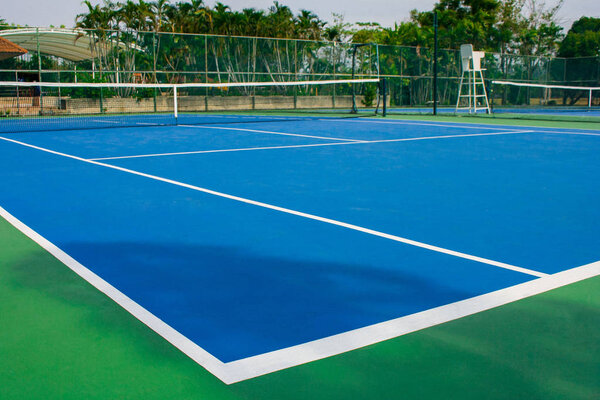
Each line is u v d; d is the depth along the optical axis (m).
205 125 20.67
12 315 3.58
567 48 49.94
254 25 45.41
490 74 41.12
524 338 3.22
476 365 2.91
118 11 38.00
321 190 7.77
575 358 2.98
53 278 4.28
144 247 5.08
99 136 16.16
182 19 44.66
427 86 39.50
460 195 7.44
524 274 4.33
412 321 3.46
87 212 6.48
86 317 3.55
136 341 3.21
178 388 2.71
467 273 4.35
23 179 8.75
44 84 18.73
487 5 60.31
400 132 17.25
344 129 18.55
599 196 7.37
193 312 3.63
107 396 2.65
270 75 33.34
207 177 8.86
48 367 2.92
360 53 36.66
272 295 3.92
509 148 12.84
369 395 2.64
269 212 6.43
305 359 2.99
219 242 5.23
